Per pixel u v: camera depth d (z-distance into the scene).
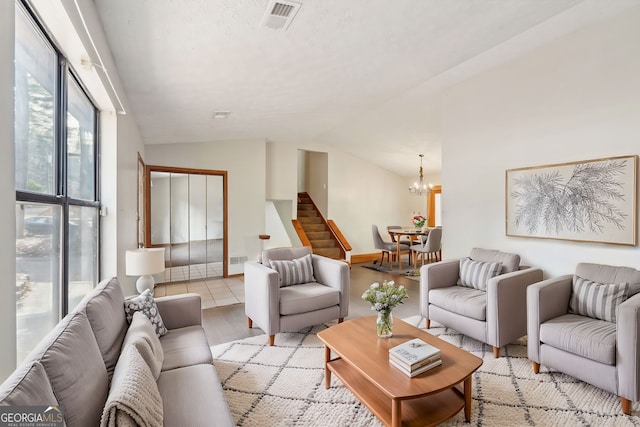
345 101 4.47
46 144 1.68
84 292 2.35
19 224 1.40
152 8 1.86
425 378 1.78
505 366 2.59
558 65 3.11
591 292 2.48
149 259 2.95
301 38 2.49
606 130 2.79
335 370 2.23
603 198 2.79
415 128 5.72
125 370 1.28
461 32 2.78
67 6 1.41
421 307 3.44
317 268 3.69
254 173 6.34
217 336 3.24
